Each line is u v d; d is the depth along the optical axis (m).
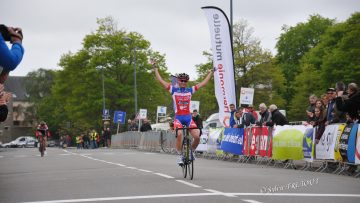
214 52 21.86
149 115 64.44
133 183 9.69
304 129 14.19
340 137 12.50
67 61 65.00
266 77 52.41
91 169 13.84
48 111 97.19
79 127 67.38
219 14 21.89
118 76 63.09
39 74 110.00
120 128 63.34
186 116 10.90
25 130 123.81
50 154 27.02
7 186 9.95
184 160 10.66
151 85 62.72
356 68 50.25
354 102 11.66
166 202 7.04
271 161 16.09
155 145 30.42
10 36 4.82
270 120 16.73
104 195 7.96
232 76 21.81
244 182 9.82
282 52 68.88
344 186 9.27
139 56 62.38
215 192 8.13
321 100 14.12
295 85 63.53
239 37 52.22
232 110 19.97
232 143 19.03
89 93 62.62
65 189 8.99
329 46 57.81
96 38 63.06
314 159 13.65
